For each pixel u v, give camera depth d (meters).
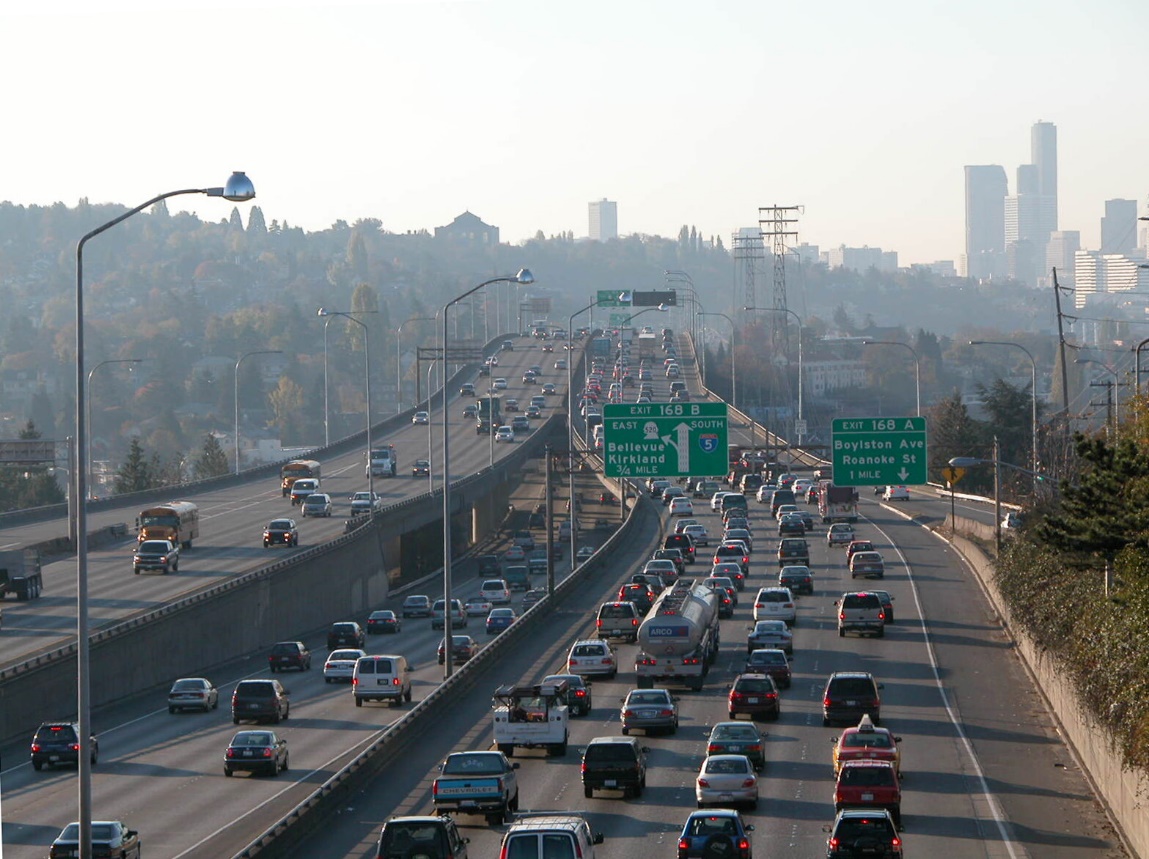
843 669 106.50
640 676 100.31
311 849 59.56
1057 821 64.19
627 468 96.81
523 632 124.88
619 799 69.31
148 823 67.81
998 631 121.81
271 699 98.00
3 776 82.69
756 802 66.19
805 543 162.25
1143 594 66.75
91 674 106.88
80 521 54.38
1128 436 82.00
